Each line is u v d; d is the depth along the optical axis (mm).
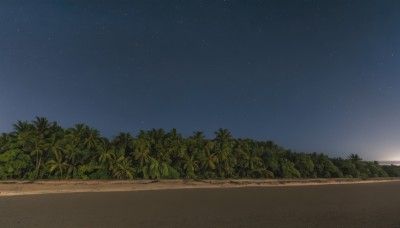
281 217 24750
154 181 53844
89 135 63375
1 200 29734
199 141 74938
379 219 25094
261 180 63125
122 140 66688
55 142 59531
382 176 97000
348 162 91375
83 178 56344
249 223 22281
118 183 48312
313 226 22016
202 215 24688
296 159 83188
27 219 21859
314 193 43531
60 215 23359
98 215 23656
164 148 68625
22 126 60406
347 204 33156
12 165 53562
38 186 40688
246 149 78500
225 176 72312
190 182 54156
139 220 22344
